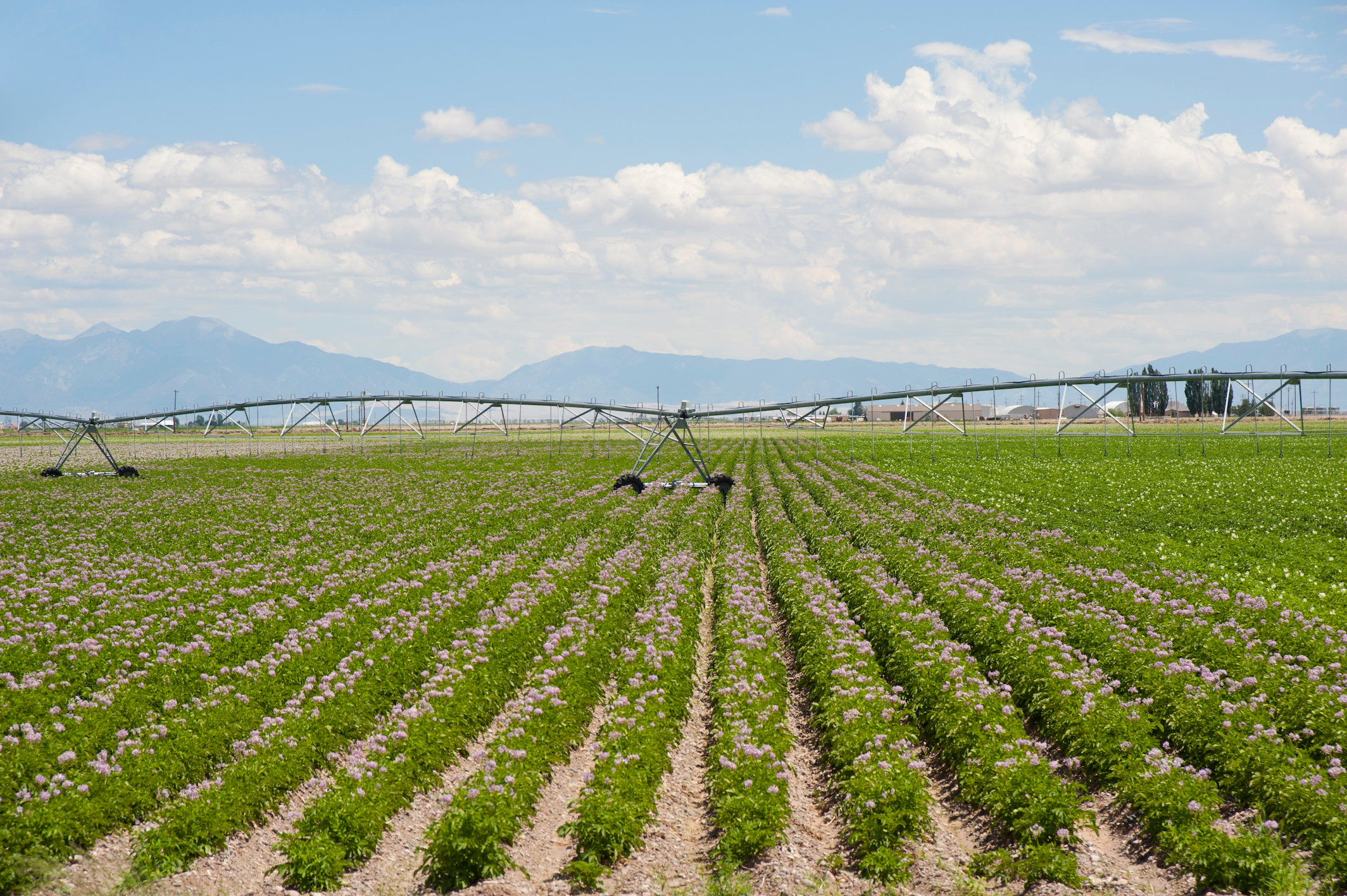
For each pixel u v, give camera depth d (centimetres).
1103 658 2119
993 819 1552
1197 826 1400
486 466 8762
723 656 2372
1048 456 8438
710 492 6056
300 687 2173
